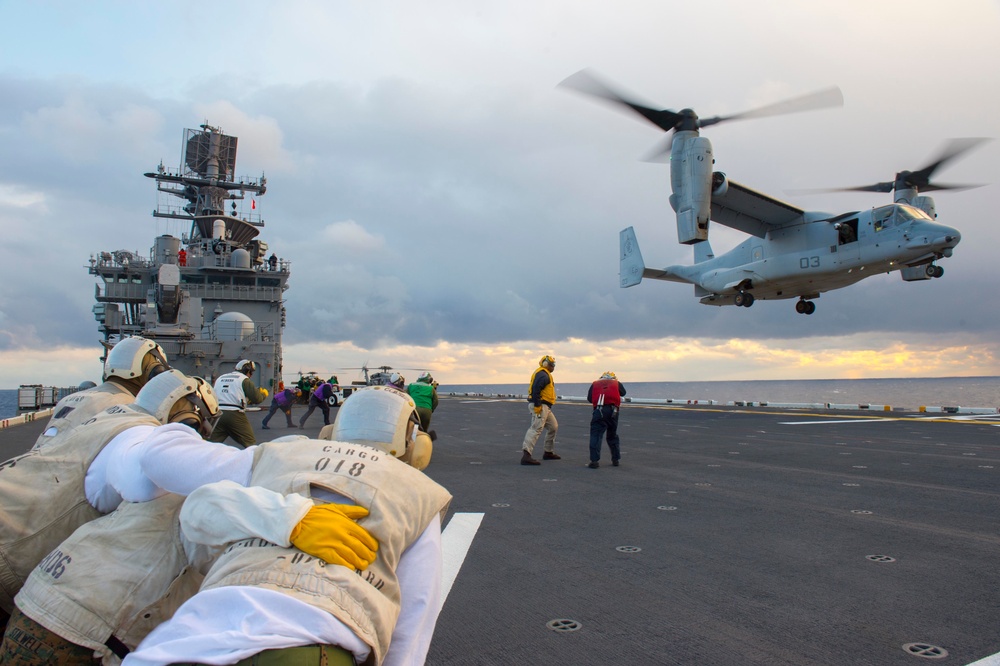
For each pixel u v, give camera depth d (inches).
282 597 48.4
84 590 63.1
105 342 1080.8
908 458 413.1
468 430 646.5
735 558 194.9
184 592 67.9
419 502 62.6
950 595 160.9
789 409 971.3
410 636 59.2
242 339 1015.0
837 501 279.7
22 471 75.4
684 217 763.4
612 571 182.4
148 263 1152.2
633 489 311.0
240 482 63.2
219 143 1268.5
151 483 68.2
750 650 129.3
